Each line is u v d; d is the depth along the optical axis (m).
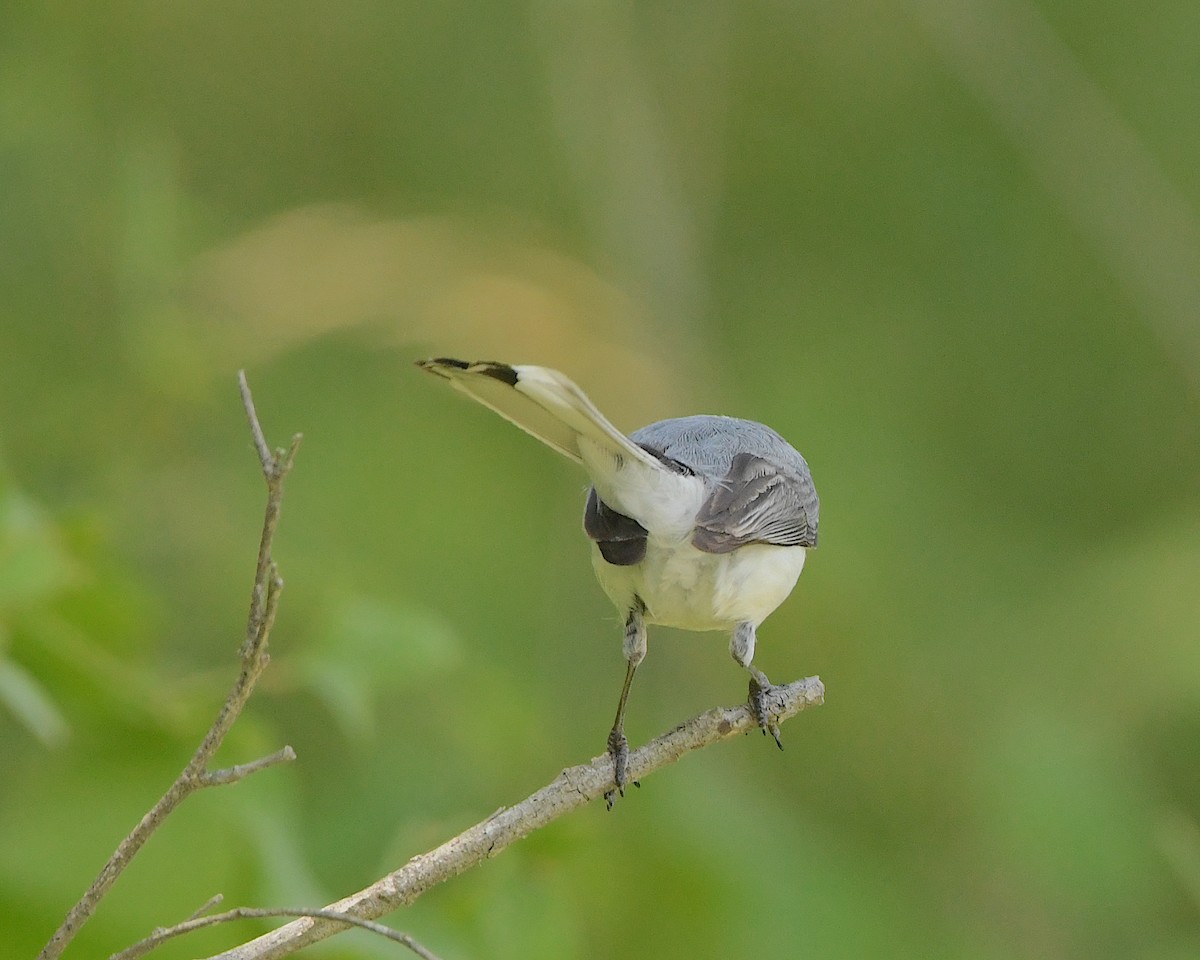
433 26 14.45
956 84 15.09
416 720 9.70
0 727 8.00
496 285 11.00
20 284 11.77
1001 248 15.02
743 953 9.61
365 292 10.90
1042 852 11.08
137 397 10.59
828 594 13.06
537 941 6.64
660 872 9.63
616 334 11.84
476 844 4.45
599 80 14.06
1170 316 13.72
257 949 4.14
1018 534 14.33
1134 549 13.24
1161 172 14.51
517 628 12.55
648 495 5.78
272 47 14.05
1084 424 14.88
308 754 9.69
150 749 6.38
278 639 10.30
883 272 15.09
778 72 15.10
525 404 5.51
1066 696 12.48
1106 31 14.88
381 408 13.48
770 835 10.44
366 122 14.27
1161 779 12.36
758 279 14.94
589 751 11.18
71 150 12.43
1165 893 11.12
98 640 6.94
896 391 14.51
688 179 14.59
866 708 12.79
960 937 11.00
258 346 10.77
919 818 12.38
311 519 12.38
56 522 6.82
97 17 13.14
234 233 13.00
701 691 12.58
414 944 3.65
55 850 6.11
